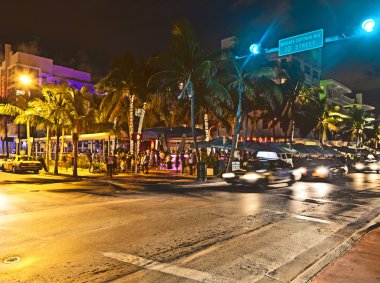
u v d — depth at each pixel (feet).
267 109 124.47
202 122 125.90
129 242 22.08
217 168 77.10
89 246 21.16
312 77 178.50
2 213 31.50
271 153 93.50
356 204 39.83
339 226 27.89
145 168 85.35
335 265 17.85
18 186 55.06
